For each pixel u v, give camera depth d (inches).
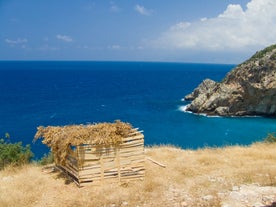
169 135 2274.9
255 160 718.5
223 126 2532.0
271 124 2598.4
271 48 2898.6
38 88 5767.7
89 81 7534.5
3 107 3587.6
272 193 508.7
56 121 2810.0
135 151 601.0
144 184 568.7
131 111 3262.8
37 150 1859.0
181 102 3833.7
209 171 638.5
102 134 579.2
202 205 481.1
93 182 576.1
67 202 512.7
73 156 586.2
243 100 2881.4
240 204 473.1
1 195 537.3
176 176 610.9
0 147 791.1
